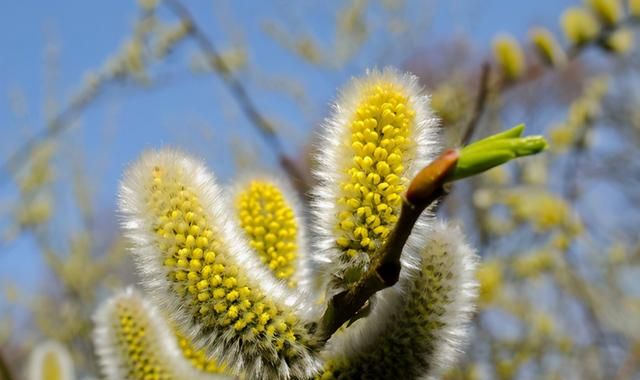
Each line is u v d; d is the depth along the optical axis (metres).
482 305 0.49
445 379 0.42
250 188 0.22
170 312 0.20
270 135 0.55
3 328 0.81
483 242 0.58
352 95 0.20
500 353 0.54
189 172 0.20
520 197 0.56
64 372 0.30
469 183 0.63
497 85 0.46
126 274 0.81
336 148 0.20
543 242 0.58
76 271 0.81
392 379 0.20
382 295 0.20
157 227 0.19
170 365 0.23
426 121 0.20
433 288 0.20
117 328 0.23
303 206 0.23
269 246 0.22
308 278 0.22
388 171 0.19
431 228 0.20
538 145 0.17
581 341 0.56
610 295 0.60
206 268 0.19
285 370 0.19
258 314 0.19
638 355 0.55
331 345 0.20
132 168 0.20
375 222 0.19
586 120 0.54
